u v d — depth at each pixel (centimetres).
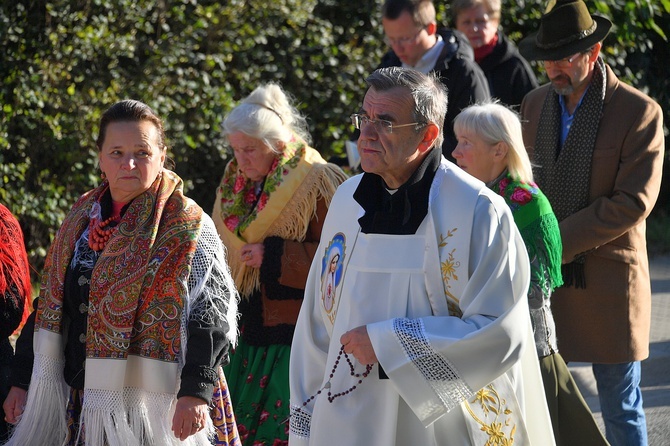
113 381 451
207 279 462
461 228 423
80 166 1113
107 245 466
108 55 1111
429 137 428
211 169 1271
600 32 657
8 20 1044
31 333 500
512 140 562
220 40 1232
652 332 1101
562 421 565
